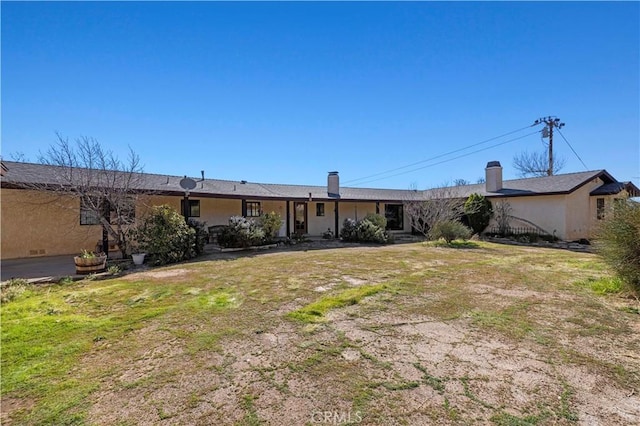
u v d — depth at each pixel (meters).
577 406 2.29
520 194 15.39
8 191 9.24
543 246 12.91
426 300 5.04
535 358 3.05
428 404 2.33
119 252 10.56
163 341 3.52
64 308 4.72
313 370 2.85
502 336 3.60
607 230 5.55
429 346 3.34
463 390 2.51
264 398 2.43
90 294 5.48
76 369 2.90
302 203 17.62
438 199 15.77
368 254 10.55
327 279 6.61
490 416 2.18
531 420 2.13
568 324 3.96
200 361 3.04
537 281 6.38
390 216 20.05
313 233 17.86
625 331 3.72
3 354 3.19
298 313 4.40
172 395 2.48
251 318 4.23
